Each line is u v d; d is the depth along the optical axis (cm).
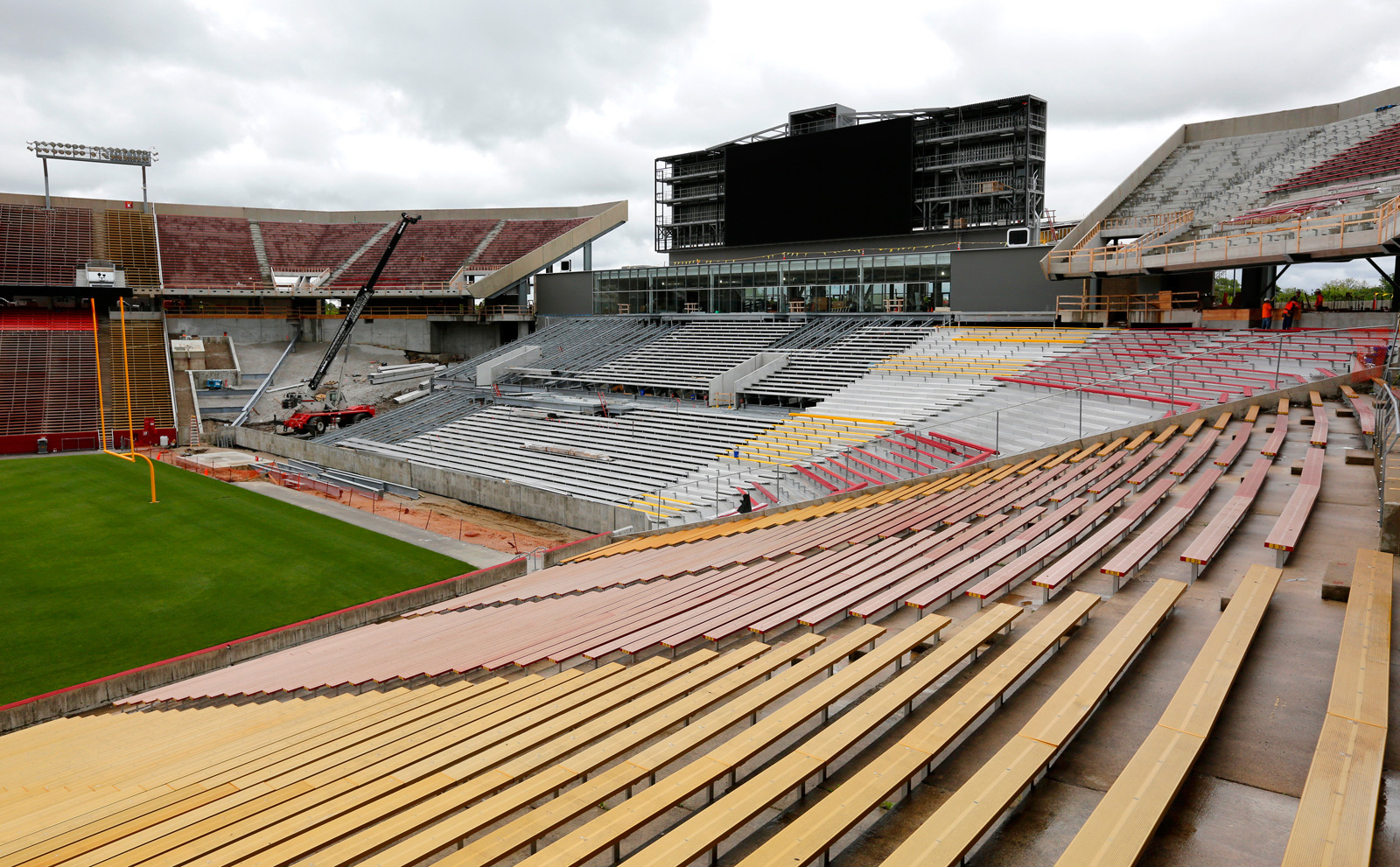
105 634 1833
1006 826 566
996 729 710
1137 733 677
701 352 4316
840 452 2731
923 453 2480
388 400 4925
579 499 2819
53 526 2717
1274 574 933
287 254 6322
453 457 3647
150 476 3591
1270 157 3441
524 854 657
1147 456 1739
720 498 2630
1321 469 1431
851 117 4597
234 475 3759
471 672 1210
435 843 582
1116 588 1022
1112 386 2548
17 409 4500
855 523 1727
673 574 1608
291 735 1048
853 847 567
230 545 2531
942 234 4216
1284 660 768
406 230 6712
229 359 5497
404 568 2353
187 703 1421
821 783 661
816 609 1048
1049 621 856
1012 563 1115
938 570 1173
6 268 5372
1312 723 661
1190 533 1223
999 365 3109
